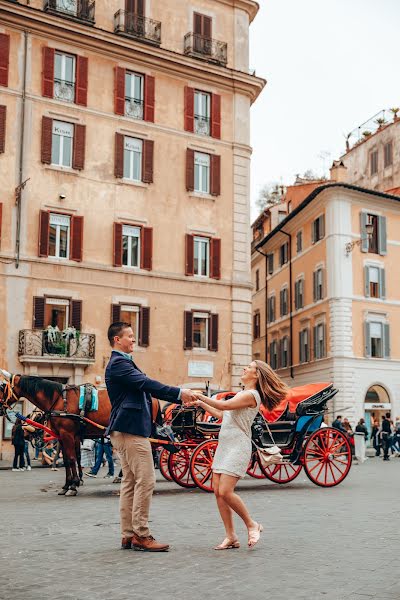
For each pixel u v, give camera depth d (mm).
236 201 34219
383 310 42156
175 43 33938
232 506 7289
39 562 6676
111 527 9008
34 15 29828
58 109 30438
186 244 32500
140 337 30953
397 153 52781
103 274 30438
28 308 28688
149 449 7285
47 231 29438
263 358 54219
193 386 31766
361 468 22891
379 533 8461
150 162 32219
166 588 5598
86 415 13789
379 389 41531
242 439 7270
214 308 32812
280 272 50531
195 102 34156
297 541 7836
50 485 16359
